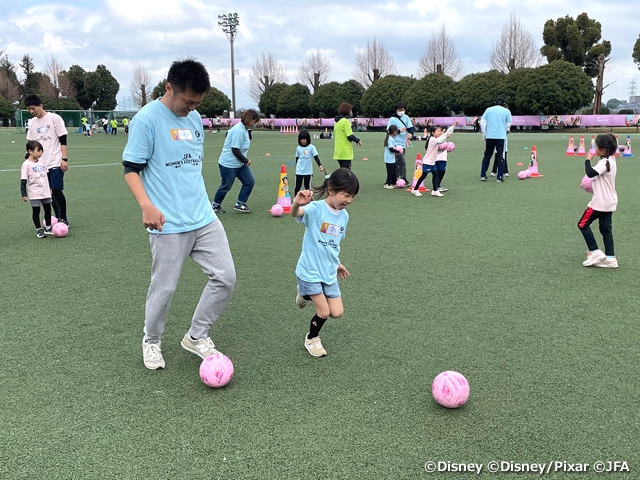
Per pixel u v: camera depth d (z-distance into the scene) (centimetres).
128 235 727
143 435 274
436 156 1038
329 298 370
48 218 723
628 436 272
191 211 334
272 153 2316
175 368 349
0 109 6178
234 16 5450
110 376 337
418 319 428
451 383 292
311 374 340
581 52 4959
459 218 834
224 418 290
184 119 333
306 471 246
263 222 815
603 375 335
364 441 269
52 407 300
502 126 1230
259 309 452
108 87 8181
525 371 341
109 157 2050
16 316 436
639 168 1538
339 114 1048
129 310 450
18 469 247
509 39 5312
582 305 457
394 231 745
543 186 1183
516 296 480
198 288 505
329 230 352
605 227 559
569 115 4128
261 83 7244
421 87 4706
